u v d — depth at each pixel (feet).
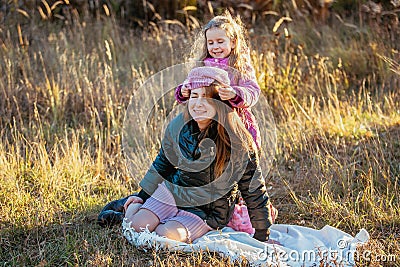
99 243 21.61
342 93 38.14
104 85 36.58
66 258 20.56
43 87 37.22
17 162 28.63
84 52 41.57
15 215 23.68
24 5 47.91
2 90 35.86
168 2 48.26
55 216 23.94
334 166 28.02
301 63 40.42
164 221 21.59
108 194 26.66
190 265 19.53
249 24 45.96
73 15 48.80
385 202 25.04
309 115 34.19
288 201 26.27
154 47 43.75
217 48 23.08
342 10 47.32
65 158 29.07
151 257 20.56
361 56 40.86
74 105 35.83
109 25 46.01
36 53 42.78
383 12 42.50
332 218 23.90
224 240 20.44
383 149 29.43
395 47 40.86
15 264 20.30
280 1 48.03
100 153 30.48
